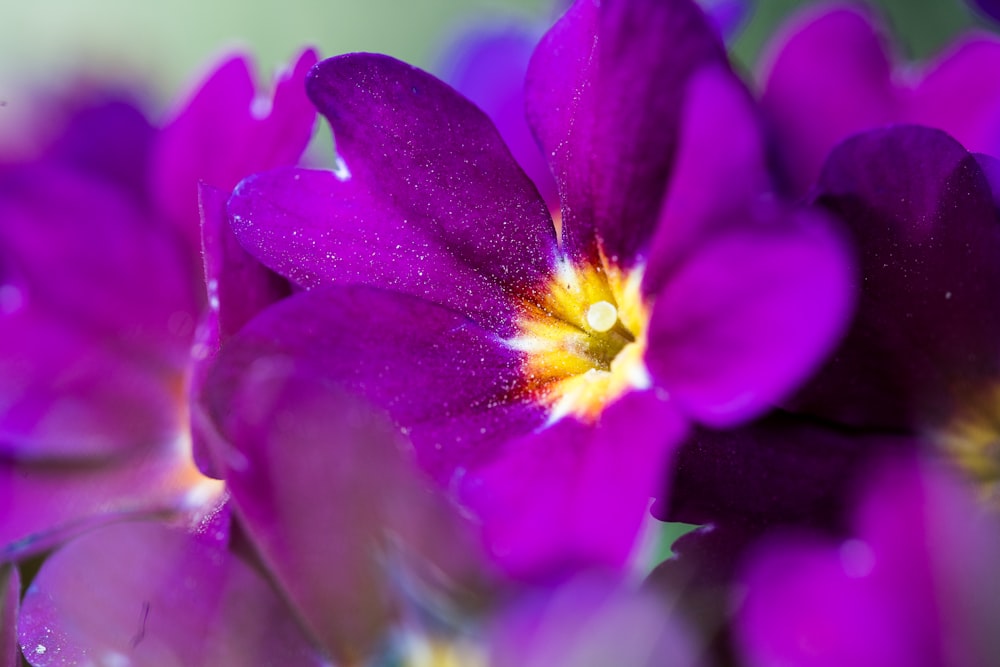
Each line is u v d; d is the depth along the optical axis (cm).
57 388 16
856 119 15
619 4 14
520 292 14
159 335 16
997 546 13
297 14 29
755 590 13
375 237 14
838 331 14
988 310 14
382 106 14
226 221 14
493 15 17
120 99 18
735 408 13
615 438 13
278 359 13
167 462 16
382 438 13
